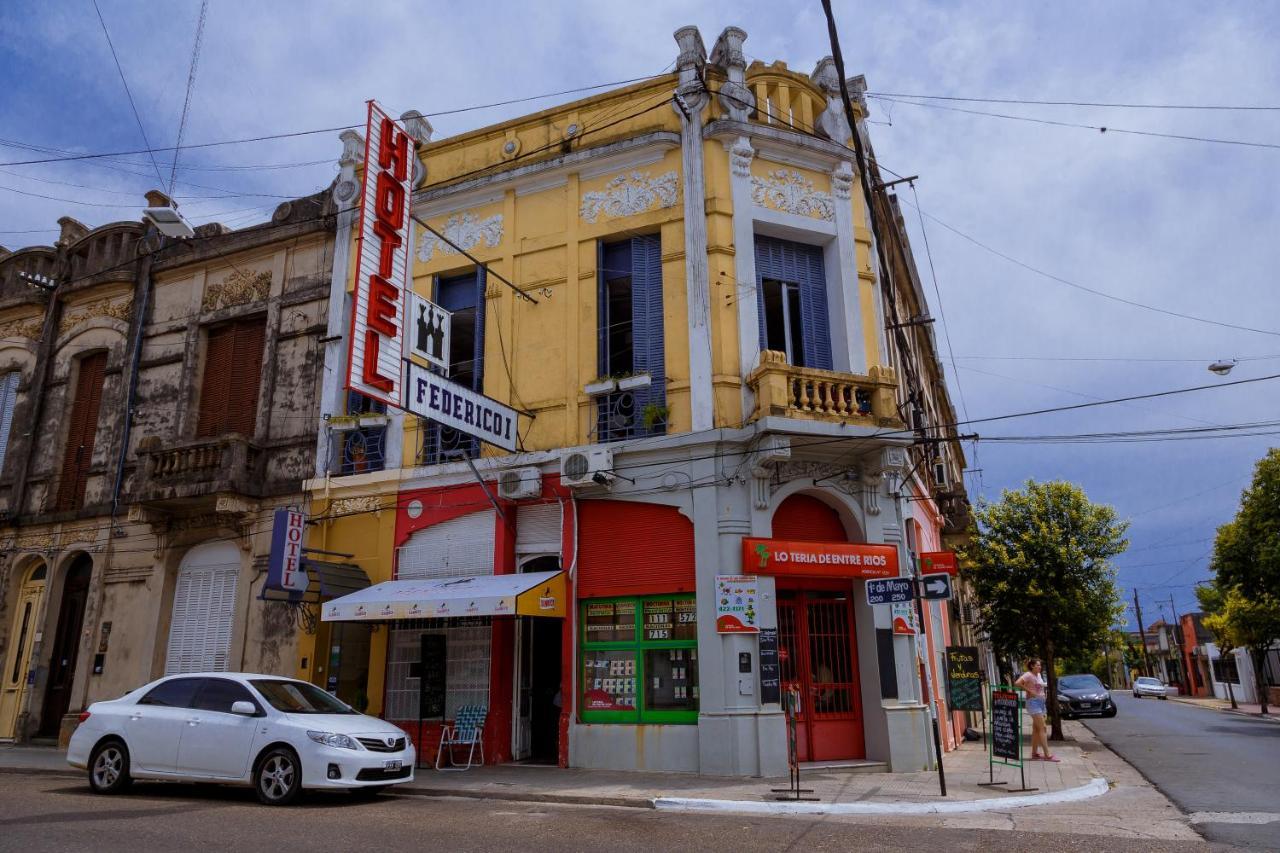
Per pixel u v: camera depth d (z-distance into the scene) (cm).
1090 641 1889
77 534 1783
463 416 1266
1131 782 1198
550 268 1491
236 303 1783
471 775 1196
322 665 1472
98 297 1956
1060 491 1942
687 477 1287
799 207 1441
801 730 1252
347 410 1608
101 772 1027
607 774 1195
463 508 1435
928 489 1838
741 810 930
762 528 1248
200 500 1603
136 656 1628
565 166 1501
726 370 1319
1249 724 2545
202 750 983
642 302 1427
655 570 1294
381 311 1203
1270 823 843
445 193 1591
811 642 1295
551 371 1443
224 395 1750
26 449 1909
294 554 1370
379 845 706
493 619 1381
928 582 1005
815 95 1528
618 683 1290
